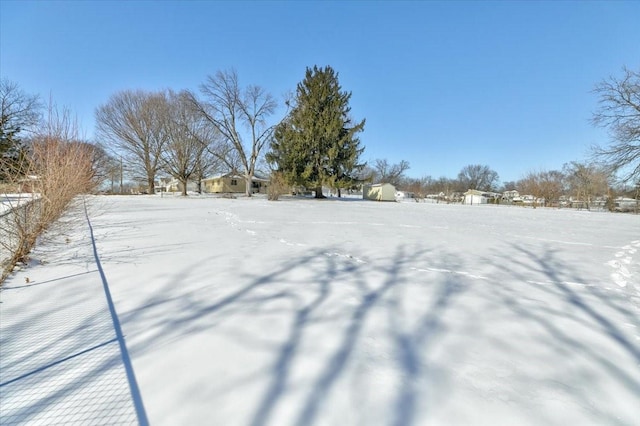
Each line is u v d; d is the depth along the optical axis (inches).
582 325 94.2
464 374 68.4
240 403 58.3
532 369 70.7
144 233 255.3
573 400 60.2
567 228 374.0
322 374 67.7
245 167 1125.1
